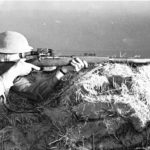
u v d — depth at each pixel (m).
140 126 2.78
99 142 2.78
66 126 2.85
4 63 3.44
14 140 2.85
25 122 2.99
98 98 2.88
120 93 2.96
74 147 2.77
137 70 3.29
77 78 3.12
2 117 3.05
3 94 3.19
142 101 2.92
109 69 3.21
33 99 3.31
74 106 2.88
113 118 2.81
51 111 2.96
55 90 3.30
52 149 2.79
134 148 2.78
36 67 3.45
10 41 3.46
